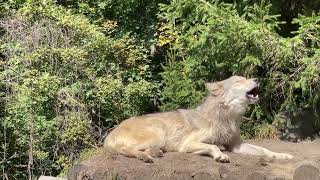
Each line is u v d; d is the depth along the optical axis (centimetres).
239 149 639
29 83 746
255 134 774
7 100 745
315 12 757
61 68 781
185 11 772
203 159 604
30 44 788
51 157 750
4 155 730
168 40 848
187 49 802
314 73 710
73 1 906
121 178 582
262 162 587
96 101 777
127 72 828
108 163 599
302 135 769
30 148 731
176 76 805
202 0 748
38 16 805
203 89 800
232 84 628
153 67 886
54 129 743
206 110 631
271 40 721
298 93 777
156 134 623
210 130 627
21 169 752
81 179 593
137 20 906
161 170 580
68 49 772
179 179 573
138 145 615
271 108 786
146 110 838
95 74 791
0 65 773
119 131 625
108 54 813
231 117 629
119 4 904
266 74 757
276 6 779
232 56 754
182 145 627
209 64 788
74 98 764
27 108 736
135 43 878
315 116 771
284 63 736
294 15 794
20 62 766
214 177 568
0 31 805
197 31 771
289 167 579
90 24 845
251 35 712
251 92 632
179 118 634
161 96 837
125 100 798
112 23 876
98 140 772
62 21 800
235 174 564
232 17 730
